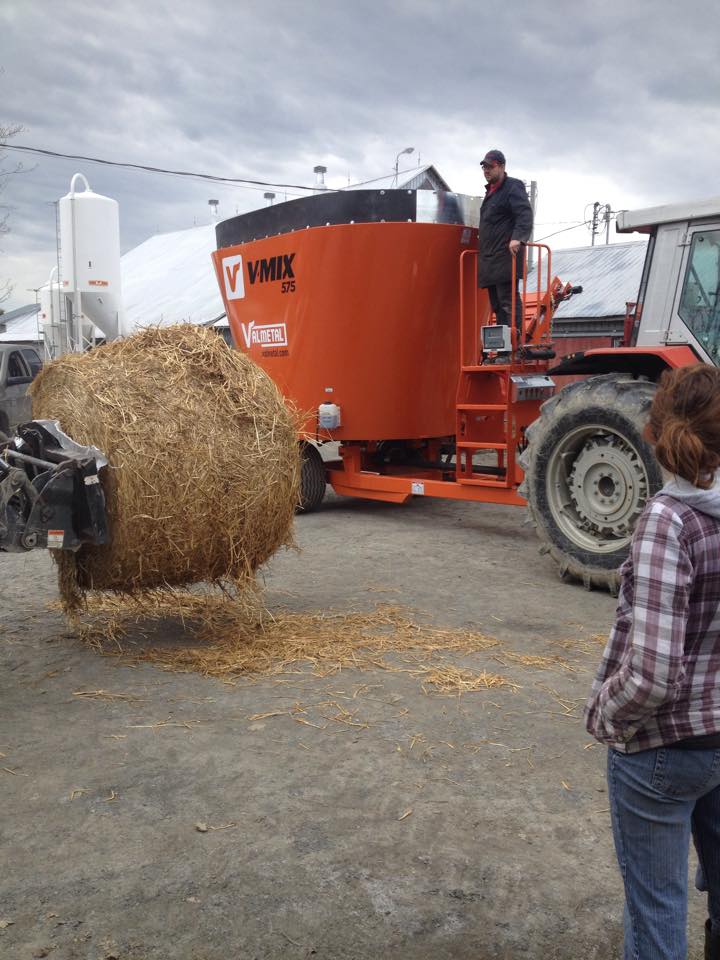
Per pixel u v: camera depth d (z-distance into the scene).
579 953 2.26
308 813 2.90
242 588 4.68
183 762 3.28
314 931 2.32
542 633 4.87
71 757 3.32
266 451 4.50
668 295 5.83
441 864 2.62
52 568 6.42
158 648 4.59
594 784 3.13
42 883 2.51
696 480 1.67
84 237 16.00
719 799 1.77
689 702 1.67
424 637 4.76
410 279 7.71
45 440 4.20
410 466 8.73
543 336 7.15
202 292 25.03
